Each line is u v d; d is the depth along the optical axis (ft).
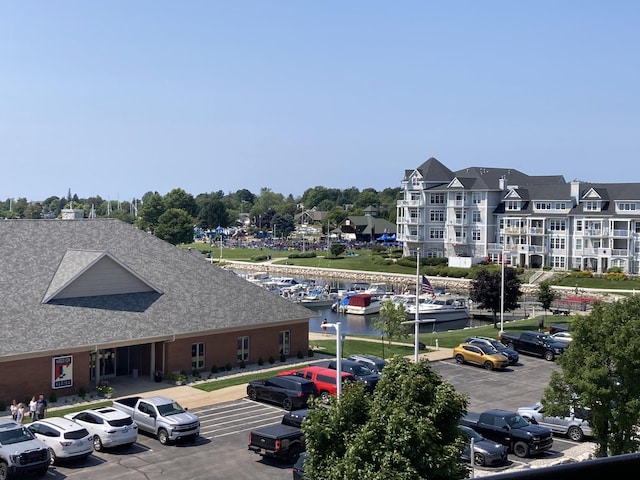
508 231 424.87
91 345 138.82
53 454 99.14
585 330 95.25
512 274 248.52
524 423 111.04
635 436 94.84
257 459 103.09
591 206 396.16
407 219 474.90
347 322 296.71
